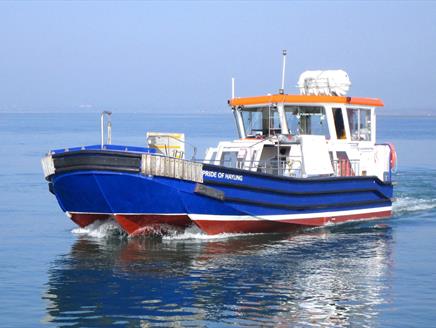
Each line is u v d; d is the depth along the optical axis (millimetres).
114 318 12844
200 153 52438
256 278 15461
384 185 23438
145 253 17781
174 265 16547
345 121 22406
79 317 12914
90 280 15312
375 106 23750
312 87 23250
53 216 24859
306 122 22156
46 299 13969
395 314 13094
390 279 15453
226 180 18578
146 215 18531
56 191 19094
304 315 13023
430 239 20078
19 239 20109
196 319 12789
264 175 19266
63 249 18594
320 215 21062
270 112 22094
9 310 13312
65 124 150625
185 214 18438
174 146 20672
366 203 22719
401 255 17891
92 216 19594
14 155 55281
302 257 17500
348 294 14312
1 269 16375
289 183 19875
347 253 18047
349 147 22562
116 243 19125
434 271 16203
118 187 17859
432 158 53000
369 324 12578
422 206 26734
